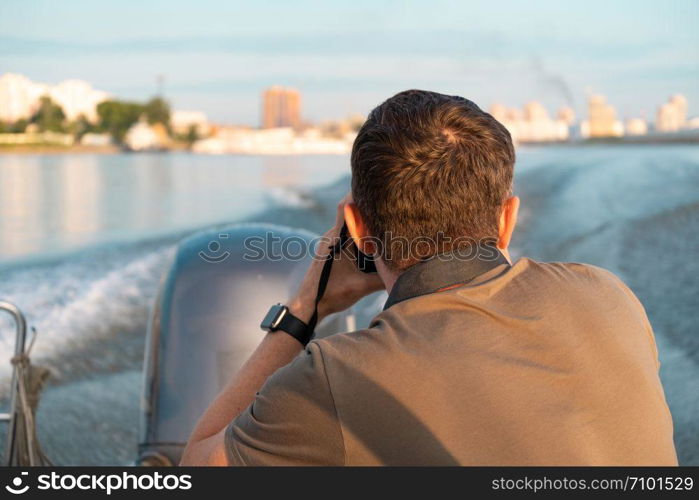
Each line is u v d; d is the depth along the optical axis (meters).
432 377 0.83
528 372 0.85
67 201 13.37
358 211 0.99
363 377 0.84
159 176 19.77
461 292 0.90
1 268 5.86
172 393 1.94
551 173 12.43
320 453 0.85
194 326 1.96
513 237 7.46
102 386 3.48
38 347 3.88
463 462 0.81
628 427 0.86
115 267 5.88
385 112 0.95
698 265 6.02
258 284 2.00
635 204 9.12
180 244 2.15
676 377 3.54
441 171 0.90
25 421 2.14
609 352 0.89
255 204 10.99
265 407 0.87
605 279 0.99
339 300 1.09
